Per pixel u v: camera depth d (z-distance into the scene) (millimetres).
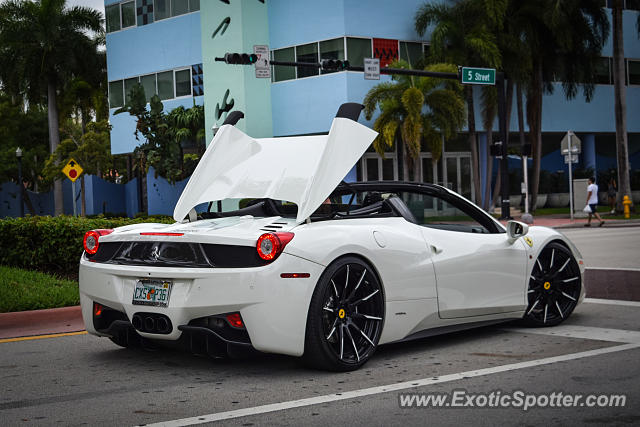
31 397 4098
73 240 9086
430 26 28938
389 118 26062
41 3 38250
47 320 6648
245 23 28062
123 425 3510
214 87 29141
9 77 38906
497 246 5500
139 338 4723
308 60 27938
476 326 5469
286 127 28594
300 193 4762
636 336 5414
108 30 34219
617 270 9305
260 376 4430
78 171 23109
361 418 3543
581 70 29719
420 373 4434
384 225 4934
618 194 27406
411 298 4859
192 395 4031
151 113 29781
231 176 5305
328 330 4398
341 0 26969
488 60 26562
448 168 31359
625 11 35000
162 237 4484
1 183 40031
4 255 8953
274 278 4141
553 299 5969
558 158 37750
